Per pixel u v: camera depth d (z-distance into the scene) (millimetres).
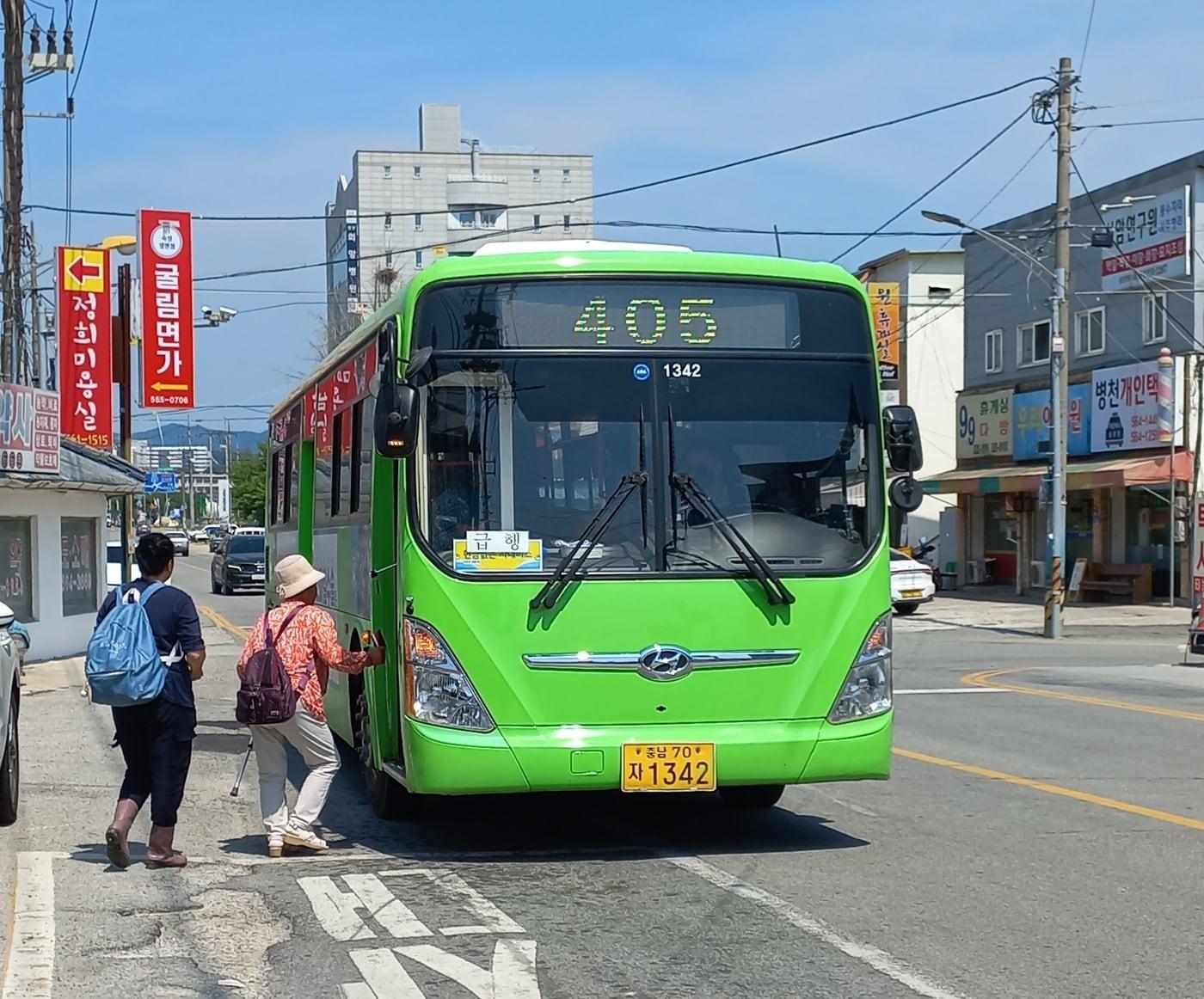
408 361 8195
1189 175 31984
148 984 6090
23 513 23250
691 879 7898
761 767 8078
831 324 8570
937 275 49062
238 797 10977
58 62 26125
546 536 8078
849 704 8273
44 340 37156
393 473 8734
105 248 32219
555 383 8242
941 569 44844
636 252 8500
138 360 35594
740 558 8172
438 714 7941
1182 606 33281
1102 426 34688
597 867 8258
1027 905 7301
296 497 14305
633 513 8156
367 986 6012
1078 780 11312
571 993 5883
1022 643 26781
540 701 7957
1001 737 13844
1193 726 14680
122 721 8289
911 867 8219
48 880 7953
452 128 115938
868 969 6191
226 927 6992
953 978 6062
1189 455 31688
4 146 23484
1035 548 39156
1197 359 31578
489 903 7395
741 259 8539
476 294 8273
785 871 8109
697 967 6227
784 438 8398
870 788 10977
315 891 7695
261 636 8500
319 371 12828
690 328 8398
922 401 49156
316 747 8617
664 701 8023
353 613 10539
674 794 10680
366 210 111812
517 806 10273
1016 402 39000
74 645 25016
